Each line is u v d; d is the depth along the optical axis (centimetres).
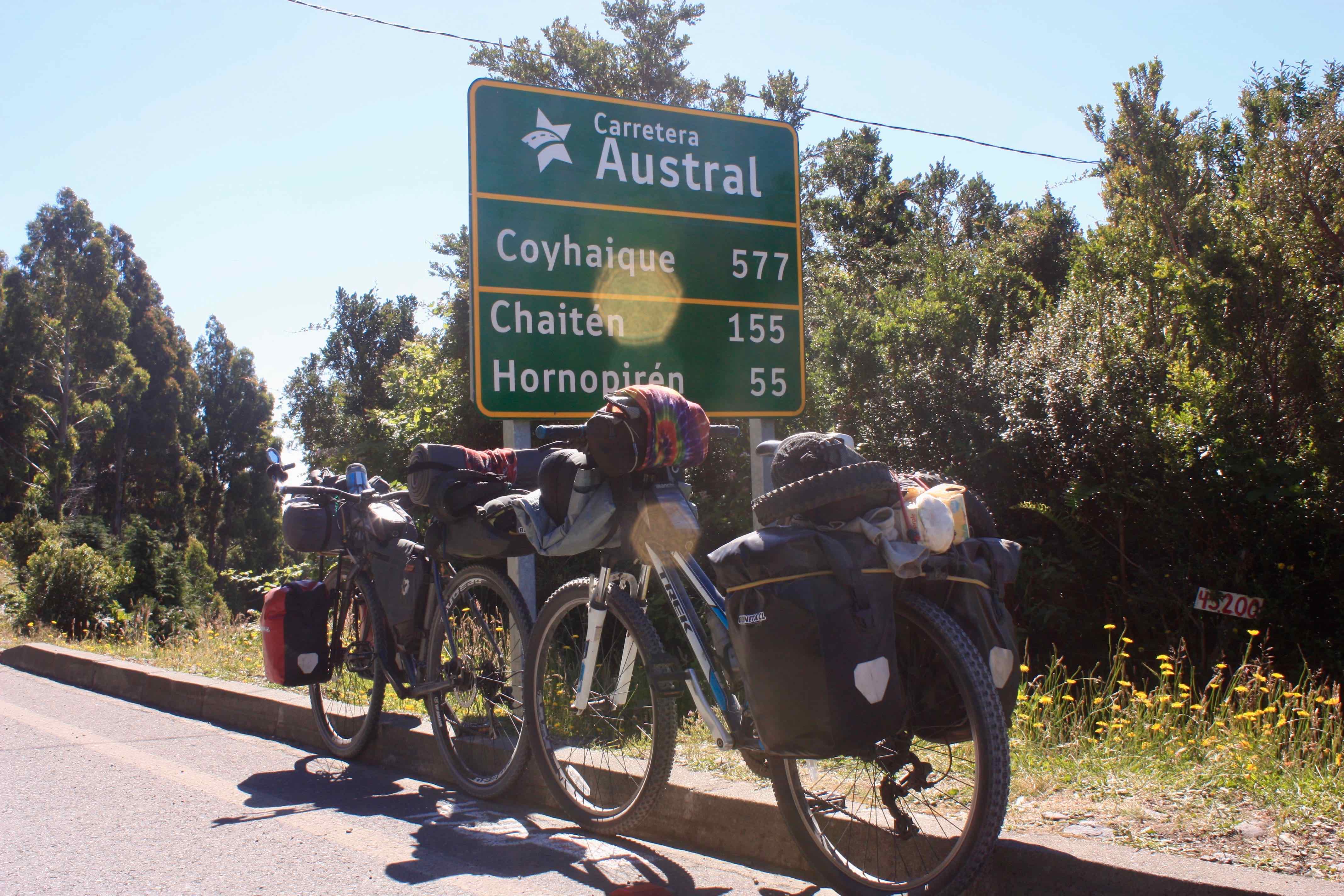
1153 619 776
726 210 613
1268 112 873
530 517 385
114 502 6556
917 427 914
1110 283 931
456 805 423
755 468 596
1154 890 260
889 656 266
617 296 580
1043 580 793
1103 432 789
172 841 373
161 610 2144
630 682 382
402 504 543
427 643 464
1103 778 355
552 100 575
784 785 308
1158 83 916
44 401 6303
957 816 304
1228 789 339
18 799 434
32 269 6438
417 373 1553
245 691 611
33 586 1532
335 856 354
